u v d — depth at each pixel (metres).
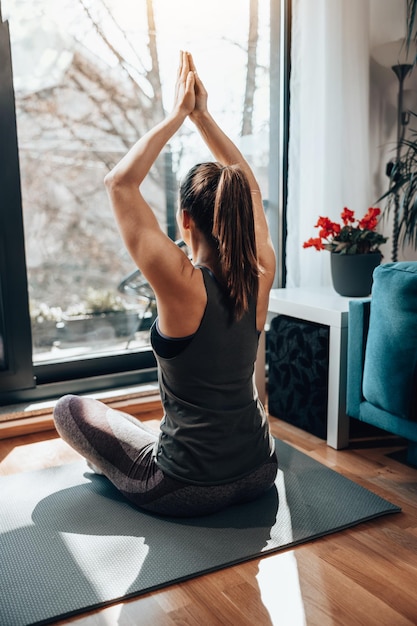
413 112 3.30
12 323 2.61
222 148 1.77
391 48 3.17
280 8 2.97
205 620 1.37
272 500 1.91
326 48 2.91
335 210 3.04
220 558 1.59
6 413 2.54
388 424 2.12
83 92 2.62
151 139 1.57
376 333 2.10
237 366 1.63
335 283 2.66
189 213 1.60
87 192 2.71
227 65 2.90
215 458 1.66
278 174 3.10
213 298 1.54
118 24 2.63
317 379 2.44
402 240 3.32
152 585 1.48
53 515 1.83
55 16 2.51
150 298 2.95
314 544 1.69
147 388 2.86
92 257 2.78
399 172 3.10
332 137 2.98
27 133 2.54
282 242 3.15
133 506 1.87
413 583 1.51
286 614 1.39
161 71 2.76
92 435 1.86
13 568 1.55
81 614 1.40
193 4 2.77
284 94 3.02
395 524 1.80
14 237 2.55
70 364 2.80
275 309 2.67
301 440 2.46
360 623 1.36
